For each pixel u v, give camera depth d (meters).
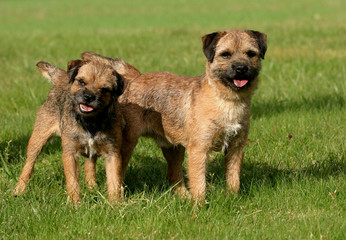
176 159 8.09
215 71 6.91
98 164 8.67
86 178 7.95
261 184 7.35
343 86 12.34
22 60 17.48
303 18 31.14
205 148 6.99
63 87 7.72
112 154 7.29
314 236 5.77
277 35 22.64
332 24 27.02
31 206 6.55
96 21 34.03
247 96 6.96
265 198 6.90
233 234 5.85
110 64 7.63
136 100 7.70
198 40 21.97
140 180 8.06
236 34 7.16
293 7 39.31
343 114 10.37
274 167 8.19
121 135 7.40
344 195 6.82
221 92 6.83
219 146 7.13
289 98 11.96
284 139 9.20
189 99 7.23
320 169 7.89
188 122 7.13
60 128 7.49
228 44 7.00
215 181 7.93
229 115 6.88
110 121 7.18
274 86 12.90
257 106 11.45
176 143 7.57
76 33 26.59
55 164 8.46
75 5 48.28
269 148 8.93
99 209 6.54
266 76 13.86
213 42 7.11
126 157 7.77
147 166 8.60
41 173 7.96
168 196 6.89
